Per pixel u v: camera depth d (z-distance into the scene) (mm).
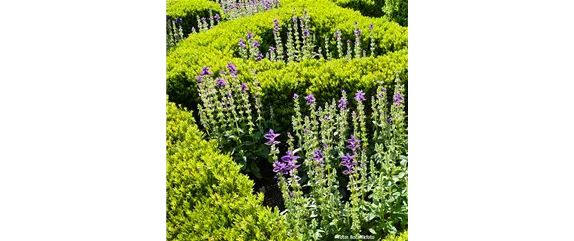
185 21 9594
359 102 4582
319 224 4113
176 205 3814
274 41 7656
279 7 8648
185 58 6441
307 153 4289
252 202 3637
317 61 5922
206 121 5191
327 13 7645
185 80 6020
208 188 3898
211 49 6832
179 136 4836
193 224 3566
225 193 3783
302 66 5840
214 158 4312
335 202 3990
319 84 5406
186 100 6035
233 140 5250
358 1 8875
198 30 9758
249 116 5105
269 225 3426
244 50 6410
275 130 5340
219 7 10102
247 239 3320
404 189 4008
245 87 5047
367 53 6734
